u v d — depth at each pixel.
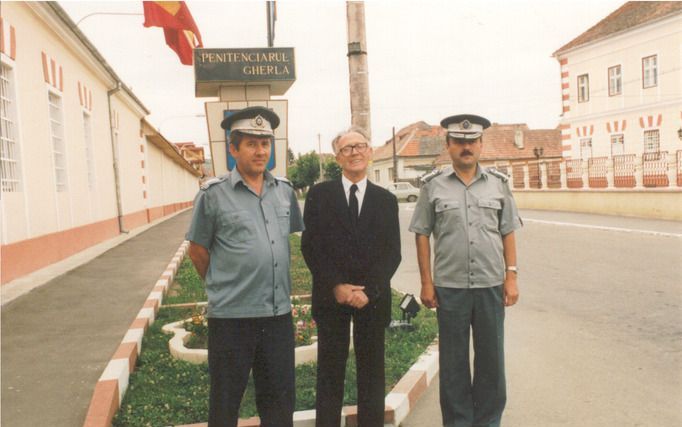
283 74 7.39
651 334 6.36
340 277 3.84
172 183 36.41
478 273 4.02
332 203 3.89
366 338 3.91
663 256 11.59
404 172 59.97
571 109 33.38
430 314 7.16
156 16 10.23
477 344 4.09
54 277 9.35
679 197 19.38
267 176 3.66
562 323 6.99
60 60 12.41
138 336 5.73
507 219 4.14
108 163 17.28
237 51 7.31
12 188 9.45
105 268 10.44
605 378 5.13
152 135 25.08
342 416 4.20
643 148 28.91
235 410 3.52
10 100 9.54
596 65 31.41
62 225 11.83
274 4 9.20
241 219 3.45
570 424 4.25
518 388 4.99
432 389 5.04
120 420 4.16
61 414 4.06
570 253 12.68
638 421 4.26
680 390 4.80
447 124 4.05
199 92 8.02
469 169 4.09
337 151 3.96
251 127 3.42
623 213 22.22
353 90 6.60
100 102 16.69
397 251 3.97
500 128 59.41
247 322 3.47
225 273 3.47
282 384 3.57
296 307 7.04
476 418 4.15
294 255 13.23
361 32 6.56
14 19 9.62
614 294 8.42
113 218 17.45
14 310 7.08
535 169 29.02
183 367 5.18
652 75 28.16
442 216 4.06
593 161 24.72
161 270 10.15
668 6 27.64
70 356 5.26
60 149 12.41
